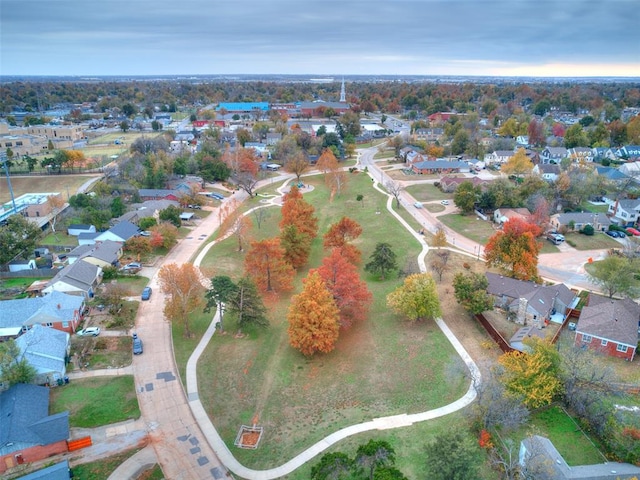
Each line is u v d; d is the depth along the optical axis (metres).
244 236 100.81
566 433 47.44
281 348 64.62
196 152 170.75
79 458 45.28
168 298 72.50
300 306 61.50
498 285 75.88
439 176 155.88
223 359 61.66
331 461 39.53
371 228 110.81
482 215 114.94
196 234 106.50
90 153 184.00
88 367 58.66
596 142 182.00
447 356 61.94
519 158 147.00
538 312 67.75
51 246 95.50
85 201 115.62
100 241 94.00
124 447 46.84
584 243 98.06
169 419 50.88
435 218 116.12
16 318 64.94
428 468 40.94
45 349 57.28
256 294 67.81
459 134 186.62
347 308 69.75
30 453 44.59
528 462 40.25
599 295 75.94
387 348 64.50
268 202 131.88
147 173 136.75
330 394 55.53
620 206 108.12
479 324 69.69
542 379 49.50
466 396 54.09
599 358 57.69
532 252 79.19
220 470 44.38
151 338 65.56
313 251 98.44
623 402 50.91
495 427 47.94
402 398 54.47
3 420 46.16
